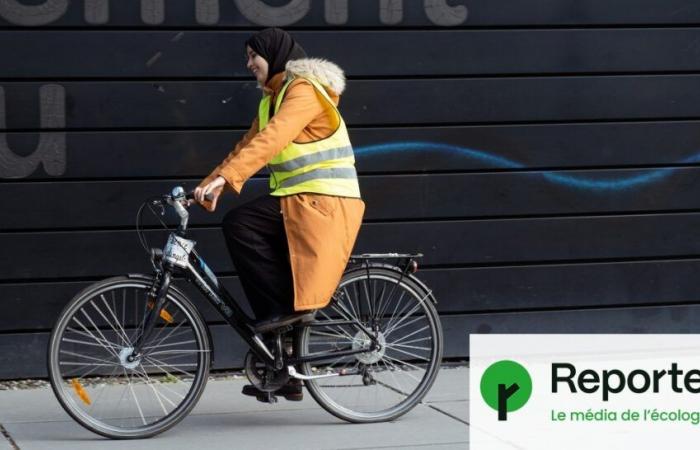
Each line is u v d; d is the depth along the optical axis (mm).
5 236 12164
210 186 9734
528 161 13141
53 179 12203
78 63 12141
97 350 12383
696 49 13383
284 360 10469
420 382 10992
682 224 13516
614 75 13258
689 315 13609
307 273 10094
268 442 10133
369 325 10836
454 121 12961
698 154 13445
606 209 13352
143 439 10234
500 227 13164
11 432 10523
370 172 12828
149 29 12266
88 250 12328
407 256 10805
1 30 11977
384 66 12750
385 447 9992
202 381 10367
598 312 13453
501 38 12969
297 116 9977
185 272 10344
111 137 12281
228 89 12469
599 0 13141
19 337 12297
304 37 12578
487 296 13219
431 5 12789
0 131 12047
